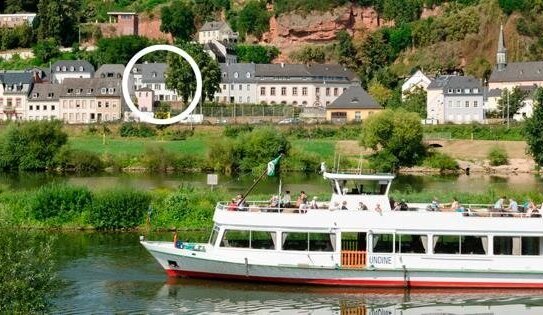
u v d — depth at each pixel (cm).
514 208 6350
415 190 10819
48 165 14912
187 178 13400
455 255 6069
